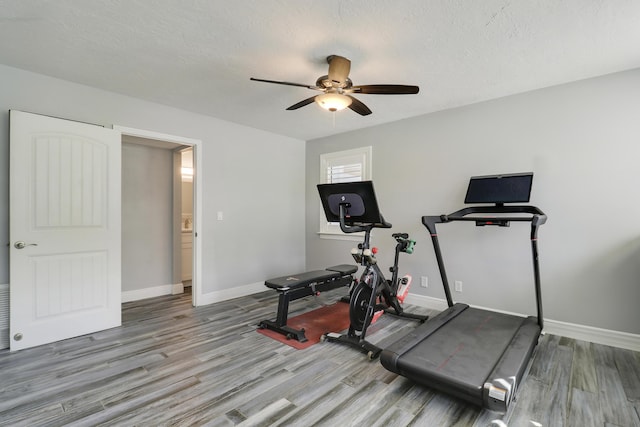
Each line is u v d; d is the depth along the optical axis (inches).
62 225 110.3
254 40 86.9
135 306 152.6
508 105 125.7
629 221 103.1
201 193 153.0
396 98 129.0
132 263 166.6
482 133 132.0
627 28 79.6
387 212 162.1
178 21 78.5
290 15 75.6
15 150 101.0
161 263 177.0
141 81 114.3
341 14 74.9
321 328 122.7
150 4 72.0
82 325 114.7
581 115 110.8
